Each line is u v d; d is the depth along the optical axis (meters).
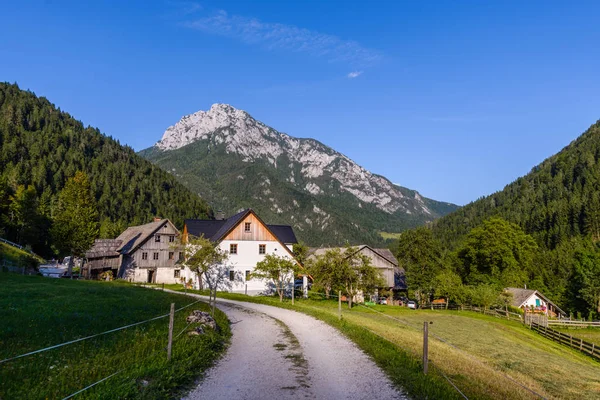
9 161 144.38
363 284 44.19
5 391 8.92
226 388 10.88
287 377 12.19
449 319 45.53
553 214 164.38
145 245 69.19
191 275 57.09
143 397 9.27
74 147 191.00
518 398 11.90
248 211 54.44
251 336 19.36
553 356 29.73
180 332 16.20
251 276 50.00
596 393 16.72
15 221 96.31
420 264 79.75
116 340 14.48
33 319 17.06
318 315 26.98
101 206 152.88
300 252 65.00
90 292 30.53
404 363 13.79
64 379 9.90
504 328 43.94
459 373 13.63
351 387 11.30
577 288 75.69
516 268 73.38
